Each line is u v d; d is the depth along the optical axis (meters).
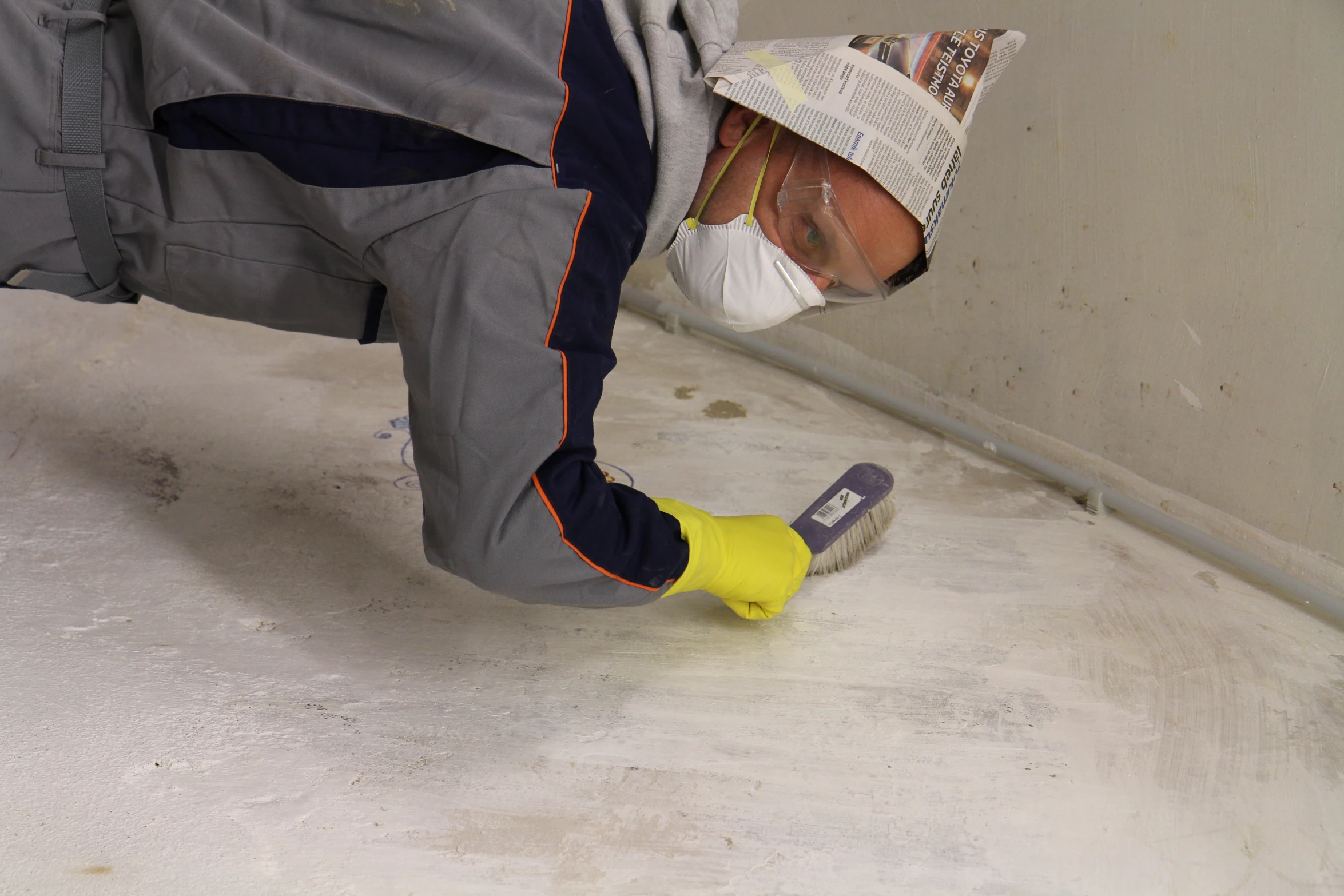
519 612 1.56
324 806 1.17
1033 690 1.48
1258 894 1.17
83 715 1.25
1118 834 1.23
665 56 1.07
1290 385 1.72
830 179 1.11
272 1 1.08
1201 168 1.75
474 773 1.24
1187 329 1.85
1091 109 1.88
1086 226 1.96
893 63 1.12
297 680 1.36
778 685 1.44
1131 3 1.77
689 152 1.08
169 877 1.05
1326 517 1.71
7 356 2.12
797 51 1.11
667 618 1.57
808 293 1.20
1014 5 1.93
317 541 1.68
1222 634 1.65
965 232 2.17
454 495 1.01
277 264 1.13
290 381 2.21
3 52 1.05
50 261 1.16
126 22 1.09
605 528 1.07
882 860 1.17
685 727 1.35
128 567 1.55
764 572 1.40
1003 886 1.15
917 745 1.35
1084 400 2.06
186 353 2.26
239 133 1.02
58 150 1.07
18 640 1.36
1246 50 1.64
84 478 1.76
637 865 1.13
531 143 0.96
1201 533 1.88
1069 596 1.72
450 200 0.97
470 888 1.09
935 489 2.07
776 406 2.38
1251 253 1.72
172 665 1.36
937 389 2.33
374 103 1.00
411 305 0.99
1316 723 1.45
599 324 1.01
